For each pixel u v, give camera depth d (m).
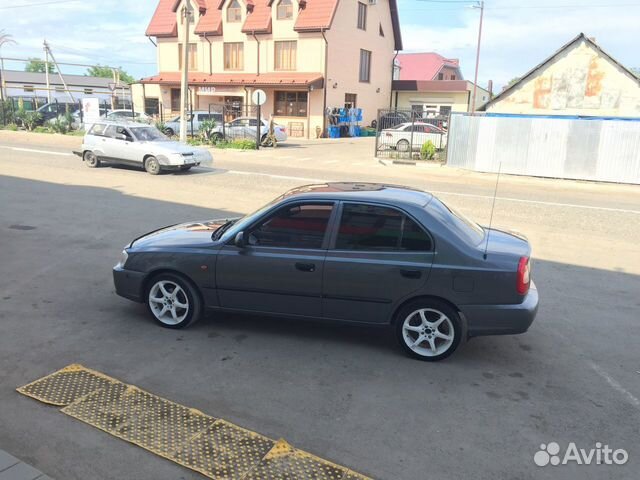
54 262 7.61
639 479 3.35
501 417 3.98
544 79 23.83
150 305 5.44
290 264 4.93
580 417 4.02
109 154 17.41
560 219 11.95
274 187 14.85
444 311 4.72
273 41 36.81
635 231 10.94
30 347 4.91
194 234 5.53
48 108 37.44
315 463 3.39
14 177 15.34
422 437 3.70
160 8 41.53
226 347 5.02
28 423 3.72
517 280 4.58
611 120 18.28
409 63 61.69
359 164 21.70
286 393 4.23
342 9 36.53
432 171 20.17
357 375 4.56
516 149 19.67
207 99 40.03
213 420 3.82
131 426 3.72
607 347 5.29
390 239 4.80
